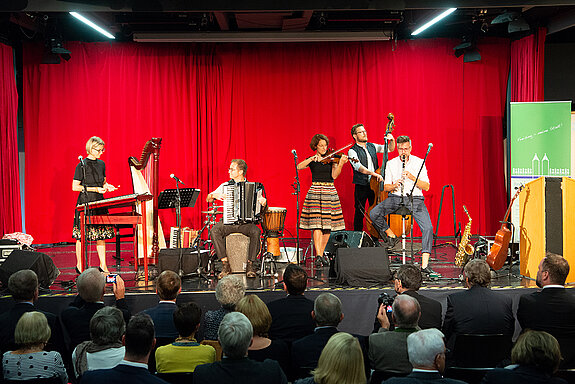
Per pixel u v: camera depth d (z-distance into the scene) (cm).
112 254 734
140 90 833
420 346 239
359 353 228
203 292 495
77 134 829
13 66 797
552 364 249
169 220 838
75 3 588
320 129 844
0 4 582
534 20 788
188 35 789
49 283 516
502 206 859
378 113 845
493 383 252
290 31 793
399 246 676
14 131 791
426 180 588
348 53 842
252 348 311
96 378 237
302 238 851
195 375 250
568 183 515
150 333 246
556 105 701
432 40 846
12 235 613
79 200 583
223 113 840
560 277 363
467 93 852
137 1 591
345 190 843
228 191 568
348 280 511
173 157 839
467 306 364
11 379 287
